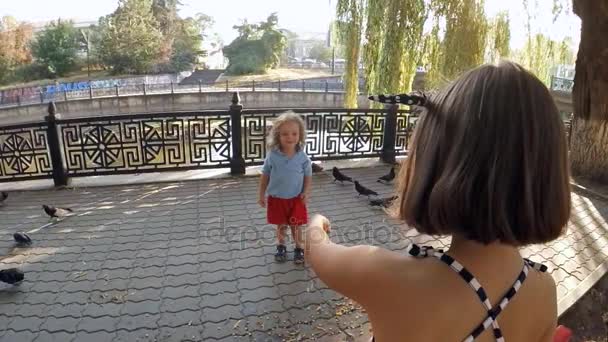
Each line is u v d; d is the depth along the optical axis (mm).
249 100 26875
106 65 34844
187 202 5352
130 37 34438
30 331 2803
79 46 35500
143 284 3371
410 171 762
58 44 33781
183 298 3168
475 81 693
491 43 8234
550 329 811
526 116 652
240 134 6328
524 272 760
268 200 3617
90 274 3543
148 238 4258
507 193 643
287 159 3451
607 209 5375
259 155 6578
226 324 2861
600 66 6145
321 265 854
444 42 7887
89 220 4777
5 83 31500
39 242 4203
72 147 6043
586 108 6535
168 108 25828
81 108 23859
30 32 34500
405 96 765
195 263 3715
